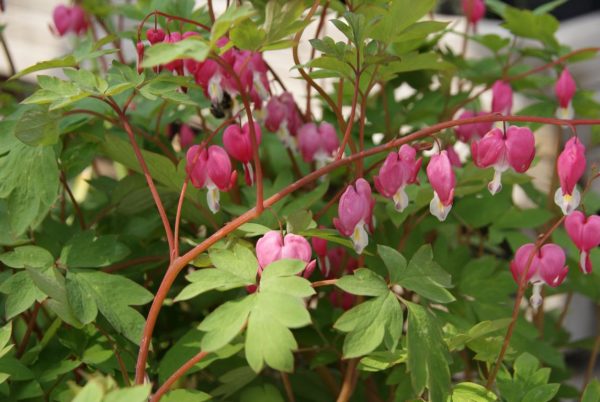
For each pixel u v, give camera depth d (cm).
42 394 53
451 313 62
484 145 51
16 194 54
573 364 81
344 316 49
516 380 54
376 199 60
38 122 52
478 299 62
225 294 62
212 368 58
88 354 55
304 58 81
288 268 48
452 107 68
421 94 75
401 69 57
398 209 53
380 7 56
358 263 60
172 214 63
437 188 52
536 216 66
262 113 61
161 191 59
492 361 54
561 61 66
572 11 91
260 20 62
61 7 73
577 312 83
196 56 45
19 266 53
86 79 52
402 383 55
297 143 62
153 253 62
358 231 52
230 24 46
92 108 60
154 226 62
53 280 52
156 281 63
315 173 51
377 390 63
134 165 58
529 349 61
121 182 62
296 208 58
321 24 61
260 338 46
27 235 59
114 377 55
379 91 72
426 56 55
